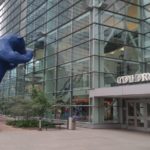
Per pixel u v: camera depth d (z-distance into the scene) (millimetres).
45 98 26969
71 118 26203
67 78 32438
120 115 28562
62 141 17484
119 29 30547
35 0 41625
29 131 23578
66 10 33688
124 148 15141
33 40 41375
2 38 11336
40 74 38469
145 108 26016
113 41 29938
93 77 28203
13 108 30219
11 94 47969
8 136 19984
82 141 17562
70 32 32625
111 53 29609
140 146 15891
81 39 30656
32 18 42281
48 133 22141
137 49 31344
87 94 28812
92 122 27516
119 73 29734
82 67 30031
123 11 31094
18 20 48062
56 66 34781
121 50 30297
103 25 29516
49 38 36969
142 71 31188
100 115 27875
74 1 32375
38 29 40094
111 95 24922
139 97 25906
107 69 29078
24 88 42688
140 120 26406
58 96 33562
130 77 24172
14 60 10805
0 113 44438
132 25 31484
